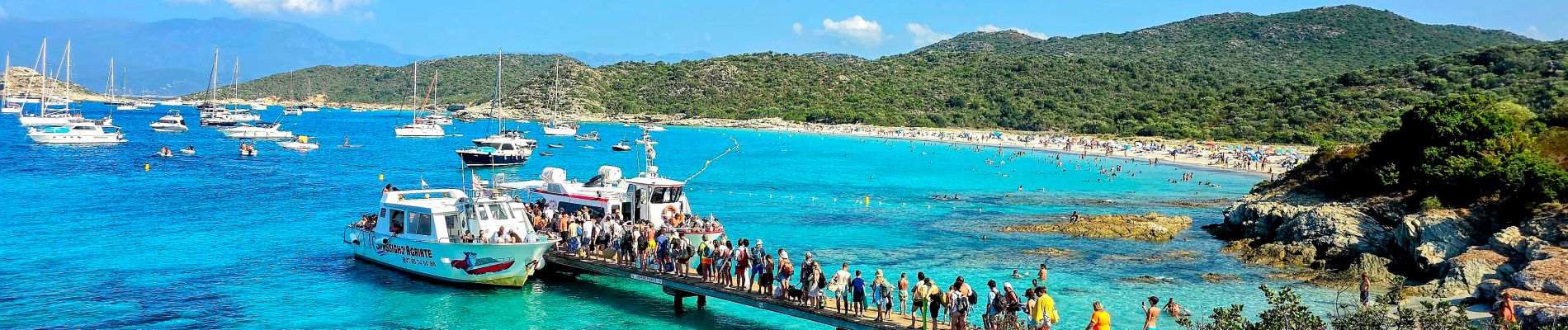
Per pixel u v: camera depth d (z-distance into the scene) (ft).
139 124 605.73
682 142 500.33
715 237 119.75
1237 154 385.09
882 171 314.76
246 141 410.72
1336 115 508.94
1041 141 504.84
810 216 185.37
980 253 141.38
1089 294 113.19
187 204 188.55
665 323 98.99
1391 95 522.47
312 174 266.57
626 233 109.70
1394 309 100.01
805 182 263.08
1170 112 585.63
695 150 429.79
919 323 85.87
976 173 308.81
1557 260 96.89
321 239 145.79
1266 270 126.62
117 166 277.23
